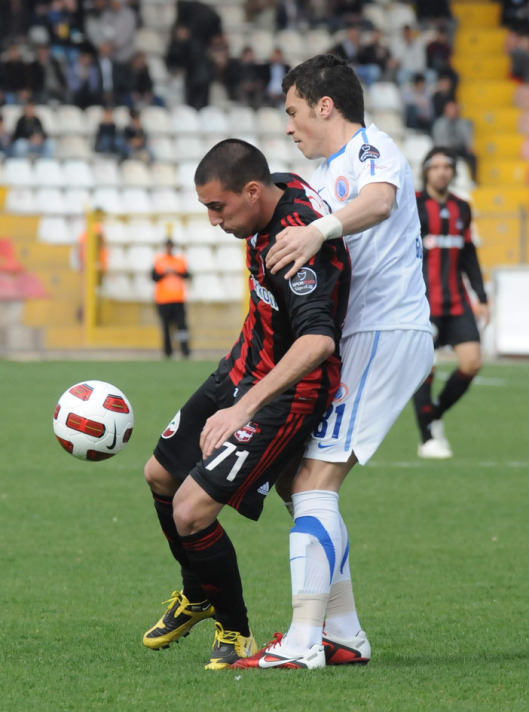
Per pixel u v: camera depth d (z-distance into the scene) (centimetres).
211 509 1289
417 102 8719
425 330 1380
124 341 7381
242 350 1353
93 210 7356
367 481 2812
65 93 8269
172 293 6762
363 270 1351
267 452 1281
